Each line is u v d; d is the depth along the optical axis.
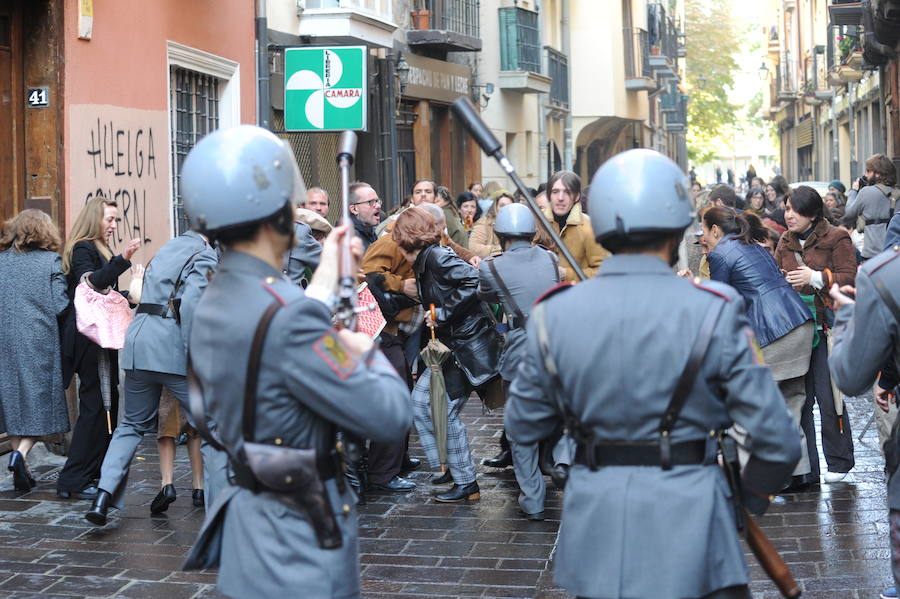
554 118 30.98
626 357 3.24
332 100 12.59
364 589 5.89
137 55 10.75
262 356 3.17
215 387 3.24
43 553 6.56
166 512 7.43
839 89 39.69
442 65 20.78
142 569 6.26
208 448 5.48
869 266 3.86
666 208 3.33
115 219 8.16
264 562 3.22
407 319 8.00
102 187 10.06
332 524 3.22
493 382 7.70
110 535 6.91
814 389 7.80
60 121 9.43
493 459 8.77
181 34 11.73
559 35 31.56
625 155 3.41
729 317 3.24
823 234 7.88
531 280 7.13
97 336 7.61
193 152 3.31
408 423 3.28
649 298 3.27
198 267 6.73
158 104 11.19
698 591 3.20
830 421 7.82
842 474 7.93
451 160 21.81
